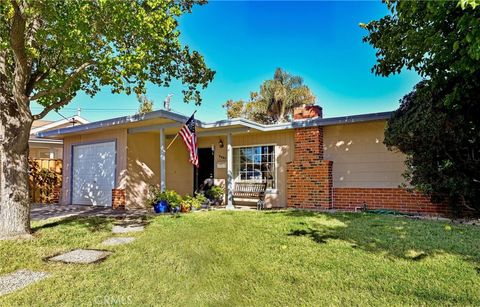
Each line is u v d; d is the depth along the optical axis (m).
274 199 11.49
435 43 5.50
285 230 6.41
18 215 6.14
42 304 3.28
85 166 12.58
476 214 7.54
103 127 11.15
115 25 5.81
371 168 9.59
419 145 7.46
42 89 7.33
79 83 7.71
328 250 4.91
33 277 4.06
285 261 4.45
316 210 9.65
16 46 5.70
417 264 4.21
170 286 3.71
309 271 4.05
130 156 11.29
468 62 5.08
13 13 5.37
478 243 5.06
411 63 6.68
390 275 3.87
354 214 8.27
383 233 5.85
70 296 3.46
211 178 13.24
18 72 5.96
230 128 11.23
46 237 6.14
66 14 5.59
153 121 10.05
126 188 11.05
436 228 6.16
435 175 7.49
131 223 7.80
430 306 3.08
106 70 6.46
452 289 3.44
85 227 7.24
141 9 5.68
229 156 11.39
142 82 7.19
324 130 10.47
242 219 7.91
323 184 10.06
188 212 9.77
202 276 3.98
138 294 3.50
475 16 4.48
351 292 3.42
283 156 11.45
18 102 6.09
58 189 13.46
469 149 7.14
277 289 3.54
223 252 4.96
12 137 6.11
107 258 4.82
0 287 3.74
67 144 13.38
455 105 6.82
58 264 4.55
